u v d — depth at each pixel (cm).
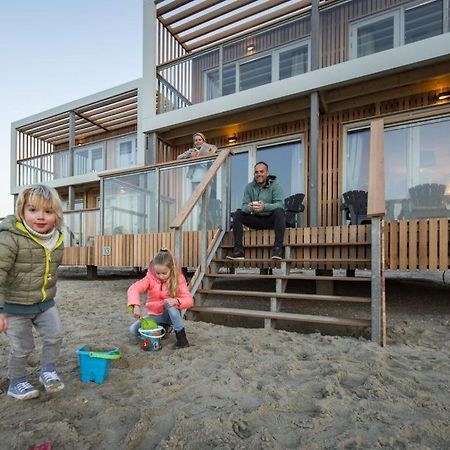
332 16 676
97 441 140
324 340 280
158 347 259
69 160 1280
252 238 436
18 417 159
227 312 337
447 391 182
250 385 191
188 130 776
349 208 577
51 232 178
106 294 557
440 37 517
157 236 517
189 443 136
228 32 838
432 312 378
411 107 616
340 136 670
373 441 137
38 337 293
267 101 645
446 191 495
